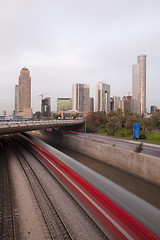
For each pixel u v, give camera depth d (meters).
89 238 10.09
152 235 9.57
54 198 15.37
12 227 11.39
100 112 86.25
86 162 37.03
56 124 53.38
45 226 11.44
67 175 21.48
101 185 16.89
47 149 37.94
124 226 10.86
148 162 25.28
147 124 51.72
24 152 37.19
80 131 76.88
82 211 13.02
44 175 21.91
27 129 42.25
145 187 23.31
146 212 11.86
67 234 10.53
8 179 21.08
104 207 13.33
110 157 34.38
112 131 64.12
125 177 27.34
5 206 14.33
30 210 13.51
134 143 41.94
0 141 54.34
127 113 71.94
